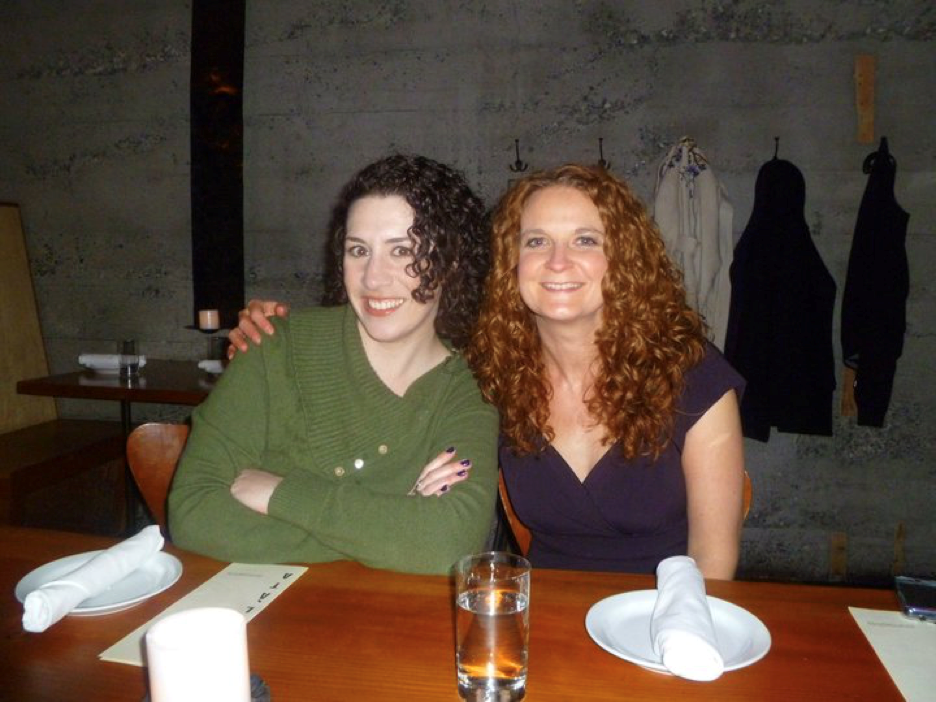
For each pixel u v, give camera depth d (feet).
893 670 2.89
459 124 11.31
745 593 3.58
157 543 3.72
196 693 2.17
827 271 9.94
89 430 12.00
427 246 4.66
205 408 4.73
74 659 2.96
